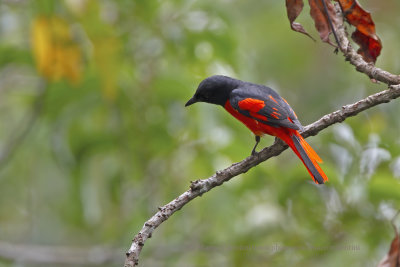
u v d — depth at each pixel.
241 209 12.74
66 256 14.15
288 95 18.11
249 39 18.05
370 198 11.05
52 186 15.38
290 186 11.69
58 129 13.42
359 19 8.46
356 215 11.21
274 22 18.25
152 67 13.22
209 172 12.99
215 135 12.72
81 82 12.72
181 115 13.09
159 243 13.38
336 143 11.84
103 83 11.44
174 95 12.87
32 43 11.55
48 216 15.65
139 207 13.27
